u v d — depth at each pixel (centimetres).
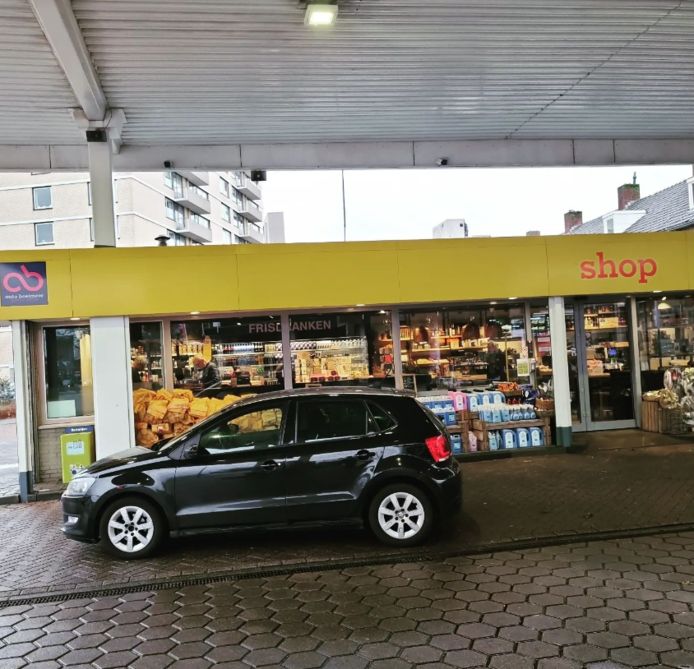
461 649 370
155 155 1105
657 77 915
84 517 563
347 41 755
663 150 1242
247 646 384
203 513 556
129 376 891
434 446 573
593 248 997
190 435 578
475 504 708
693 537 568
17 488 955
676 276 1022
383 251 942
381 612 428
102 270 876
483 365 1084
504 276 972
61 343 952
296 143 1135
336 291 930
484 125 1097
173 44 735
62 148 1076
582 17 726
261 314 1007
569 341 1149
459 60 826
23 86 830
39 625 433
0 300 856
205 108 944
